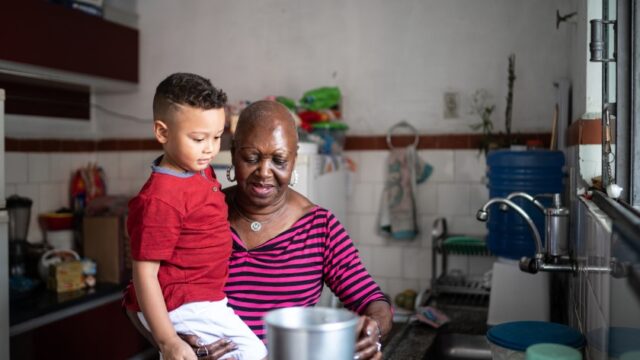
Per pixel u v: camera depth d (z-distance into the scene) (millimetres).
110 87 3439
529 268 1938
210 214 1312
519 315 2377
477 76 3082
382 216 3203
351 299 1458
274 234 1450
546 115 2979
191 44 3588
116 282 3072
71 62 3104
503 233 2424
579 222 1815
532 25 2988
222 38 3529
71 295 2805
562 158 2402
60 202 3494
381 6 3227
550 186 2395
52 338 2656
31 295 2807
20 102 3238
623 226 983
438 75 3146
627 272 949
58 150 3482
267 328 818
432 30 3148
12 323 2453
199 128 1232
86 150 3705
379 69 3244
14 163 3205
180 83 1232
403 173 3148
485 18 3059
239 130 1380
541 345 1199
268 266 1428
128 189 3719
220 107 1265
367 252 3309
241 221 1464
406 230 3133
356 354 1064
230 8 3508
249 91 3488
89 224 3107
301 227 1465
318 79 3354
